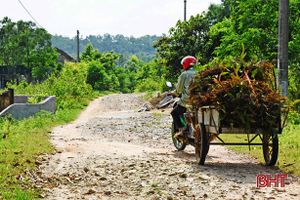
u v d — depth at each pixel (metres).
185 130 13.54
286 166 11.52
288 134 16.38
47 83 42.94
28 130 19.62
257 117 11.05
